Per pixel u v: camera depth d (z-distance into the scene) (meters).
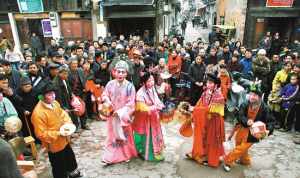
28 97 5.39
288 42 14.59
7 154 1.85
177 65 8.58
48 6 14.88
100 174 4.77
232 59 8.29
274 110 6.79
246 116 4.57
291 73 6.53
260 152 5.56
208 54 9.38
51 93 3.92
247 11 15.58
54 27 15.18
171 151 5.58
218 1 26.06
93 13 15.09
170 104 5.82
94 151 5.57
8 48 11.90
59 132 4.00
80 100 6.22
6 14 14.90
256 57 7.89
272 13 15.02
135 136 5.24
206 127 4.85
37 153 5.44
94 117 7.39
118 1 14.77
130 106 4.84
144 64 7.87
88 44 10.90
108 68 7.25
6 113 4.63
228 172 4.84
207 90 4.77
